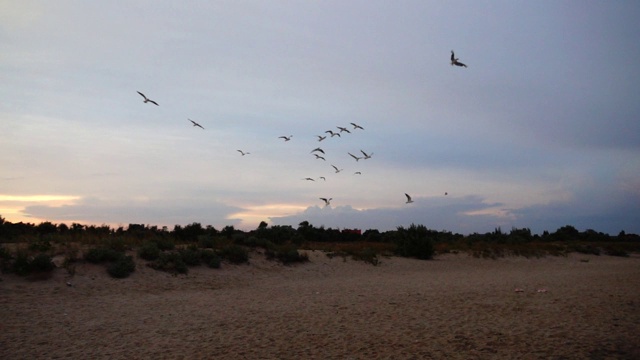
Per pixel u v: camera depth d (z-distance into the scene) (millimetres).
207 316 14180
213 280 21078
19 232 28031
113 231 29344
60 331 12031
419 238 34594
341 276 25656
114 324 12922
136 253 21703
